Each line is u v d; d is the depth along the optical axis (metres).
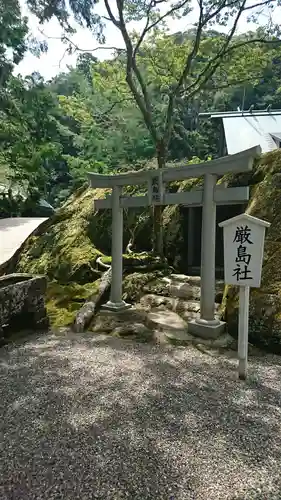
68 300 5.00
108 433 2.00
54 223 7.49
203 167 3.61
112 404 2.32
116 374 2.79
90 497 1.54
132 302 4.81
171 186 6.45
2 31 9.67
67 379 2.71
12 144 11.80
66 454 1.82
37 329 3.94
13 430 2.04
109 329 3.93
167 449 1.85
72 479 1.65
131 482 1.63
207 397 2.41
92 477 1.66
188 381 2.66
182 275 5.21
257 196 4.16
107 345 3.48
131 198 4.32
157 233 5.86
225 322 3.65
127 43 5.61
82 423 2.10
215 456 1.79
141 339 3.63
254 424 2.08
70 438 1.96
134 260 5.58
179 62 6.52
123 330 3.84
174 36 6.60
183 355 3.17
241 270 2.64
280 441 1.92
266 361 3.02
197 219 5.77
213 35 6.89
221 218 5.57
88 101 9.96
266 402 2.35
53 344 3.53
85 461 1.77
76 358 3.14
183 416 2.16
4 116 11.02
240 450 1.84
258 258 2.55
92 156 13.16
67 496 1.55
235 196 3.42
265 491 1.57
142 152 12.47
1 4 9.27
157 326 3.87
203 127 16.25
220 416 2.17
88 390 2.52
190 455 1.80
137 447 1.87
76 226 6.93
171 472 1.69
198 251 5.82
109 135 12.40
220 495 1.55
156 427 2.05
